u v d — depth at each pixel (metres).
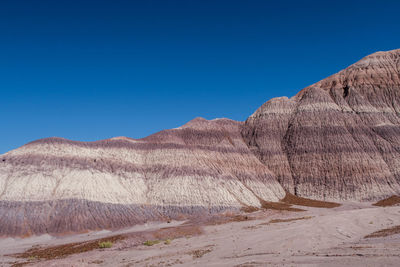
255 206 86.25
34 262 38.84
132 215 71.00
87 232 62.41
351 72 137.62
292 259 25.52
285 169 110.44
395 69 132.38
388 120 117.56
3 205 63.03
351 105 123.69
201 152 102.00
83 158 80.94
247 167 106.44
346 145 108.62
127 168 86.50
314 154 110.00
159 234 51.44
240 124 133.88
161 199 80.19
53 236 59.66
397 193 94.06
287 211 77.69
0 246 54.50
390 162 103.56
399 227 41.03
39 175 71.38
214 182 87.62
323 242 34.38
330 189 99.44
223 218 70.38
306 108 124.31
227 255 32.22
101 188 73.69
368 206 86.00
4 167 72.44
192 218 74.50
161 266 29.58
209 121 122.75
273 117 128.25
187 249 38.75
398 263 19.52
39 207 64.12
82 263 35.03
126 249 42.56
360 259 21.92
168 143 100.25
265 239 39.25
